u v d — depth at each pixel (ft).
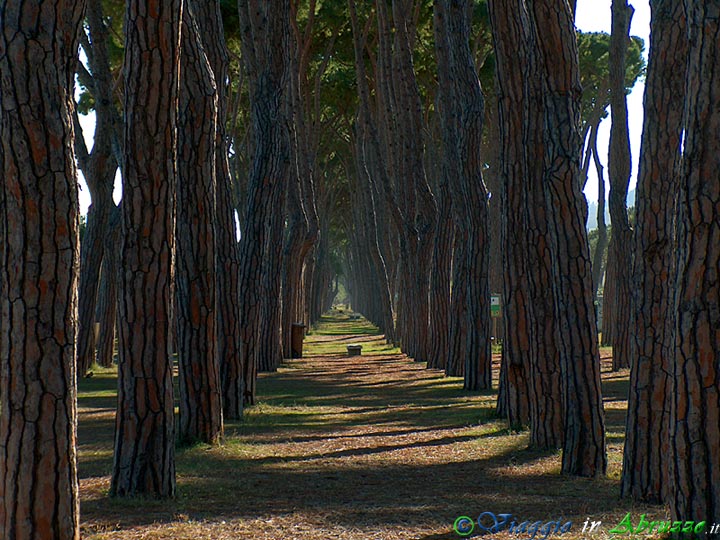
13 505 18.44
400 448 40.47
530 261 38.47
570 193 31.94
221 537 23.32
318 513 26.18
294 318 119.55
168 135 28.19
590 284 32.42
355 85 141.59
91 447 40.32
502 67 42.80
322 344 159.53
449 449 39.81
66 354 18.79
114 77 96.73
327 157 214.69
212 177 39.75
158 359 28.66
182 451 38.81
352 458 37.68
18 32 18.06
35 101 18.13
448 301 93.40
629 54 137.18
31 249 18.28
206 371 41.01
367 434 45.39
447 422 49.32
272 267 93.40
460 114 70.03
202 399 41.01
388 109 114.21
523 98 43.06
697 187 17.13
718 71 16.89
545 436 38.37
